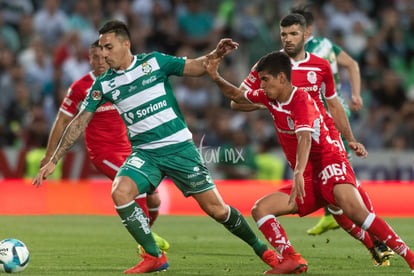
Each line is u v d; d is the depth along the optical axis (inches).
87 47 2719.0
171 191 1963.6
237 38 2669.8
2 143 2241.6
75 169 2018.9
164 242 1125.7
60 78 2482.8
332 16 2864.2
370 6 3026.6
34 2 2849.4
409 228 1519.4
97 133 1156.5
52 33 2719.0
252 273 869.2
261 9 2755.9
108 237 1339.8
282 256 860.6
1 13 2716.5
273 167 2034.9
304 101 834.8
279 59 835.4
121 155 1165.1
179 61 879.7
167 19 2765.7
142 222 857.5
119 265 954.7
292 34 992.2
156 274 853.2
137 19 2770.7
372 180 2076.8
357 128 2428.6
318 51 1218.0
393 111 2507.4
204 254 1098.1
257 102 885.8
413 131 2316.7
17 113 2386.8
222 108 2409.0
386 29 2871.6
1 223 1604.3
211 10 2893.7
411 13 2972.4
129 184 853.8
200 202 882.8
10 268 852.6
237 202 1924.2
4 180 2012.8
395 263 969.5
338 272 872.9
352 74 1295.5
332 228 1373.0
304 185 864.3
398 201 1904.5
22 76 2484.0
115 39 862.5
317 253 1107.9
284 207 861.2
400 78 2640.3
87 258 1032.8
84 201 1955.0
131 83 871.1
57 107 2418.8
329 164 851.4
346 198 839.1
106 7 2807.6
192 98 2484.0
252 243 884.0
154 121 874.1
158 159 877.8
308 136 819.4
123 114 886.4
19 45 2706.7
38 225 1566.2
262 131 2320.4
